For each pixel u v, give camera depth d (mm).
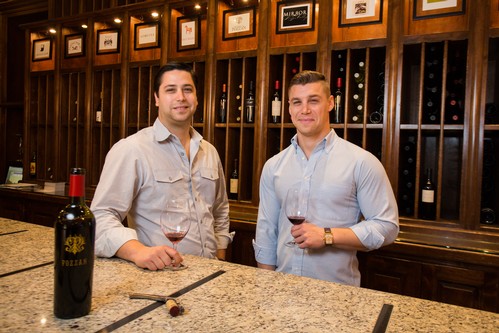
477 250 1969
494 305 1954
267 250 1715
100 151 3639
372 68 2576
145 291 961
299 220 1414
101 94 3695
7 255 1233
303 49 2646
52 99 4039
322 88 1557
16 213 3789
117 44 3512
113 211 1445
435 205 2582
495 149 2467
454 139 2592
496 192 2463
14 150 4598
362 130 2670
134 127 3479
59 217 789
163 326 772
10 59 4547
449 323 820
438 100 2561
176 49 3197
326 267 1510
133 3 3676
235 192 2990
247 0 3006
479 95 2133
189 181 1646
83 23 3760
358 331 773
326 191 1538
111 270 1126
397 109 2355
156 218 1573
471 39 2156
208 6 2994
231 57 2920
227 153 2977
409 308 900
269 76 2783
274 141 2896
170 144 1634
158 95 1625
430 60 2562
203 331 755
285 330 769
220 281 1058
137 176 1544
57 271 784
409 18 2344
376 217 1497
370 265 2252
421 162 2660
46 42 3980
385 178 1543
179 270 1146
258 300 926
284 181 1633
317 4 2625
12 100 4570
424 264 2113
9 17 4465
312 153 1592
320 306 899
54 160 3900
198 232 1625
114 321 788
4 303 859
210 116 3000
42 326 754
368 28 2459
